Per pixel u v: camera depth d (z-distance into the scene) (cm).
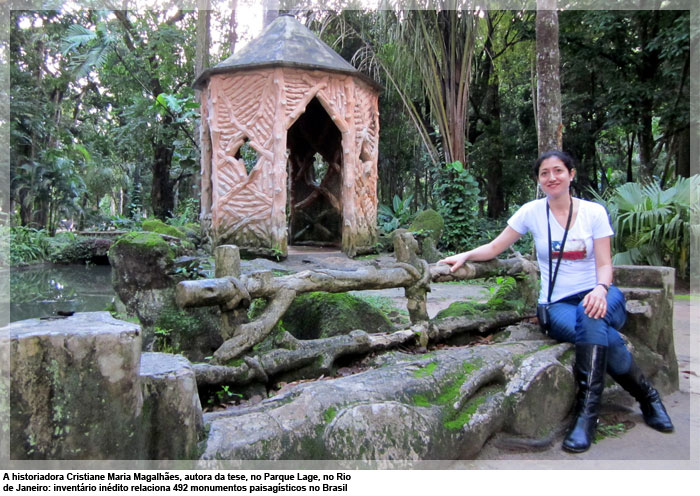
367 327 350
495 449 231
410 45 1227
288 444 178
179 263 384
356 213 825
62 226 2203
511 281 373
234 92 772
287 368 253
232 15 1527
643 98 1359
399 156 2061
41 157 1669
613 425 265
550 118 759
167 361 178
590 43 1421
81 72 1530
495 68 1869
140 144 1923
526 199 2398
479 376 234
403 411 200
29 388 140
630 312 309
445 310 356
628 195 900
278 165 752
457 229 1171
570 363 266
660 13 1231
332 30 1510
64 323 160
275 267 592
